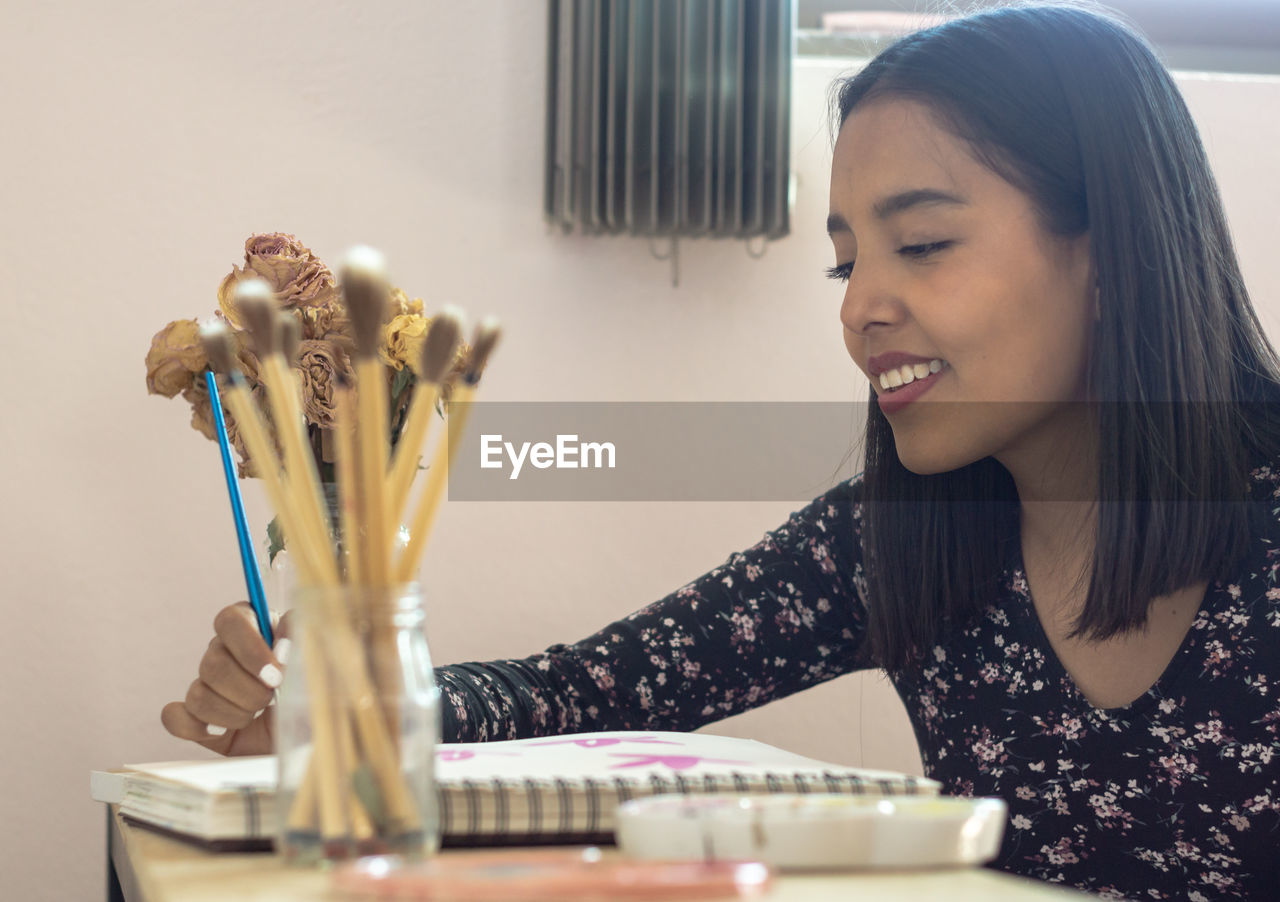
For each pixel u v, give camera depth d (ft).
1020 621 3.04
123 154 5.15
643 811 1.39
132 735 5.04
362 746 1.37
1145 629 2.79
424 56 5.39
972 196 2.83
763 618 3.44
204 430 3.00
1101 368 2.77
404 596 1.40
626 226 5.31
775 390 5.57
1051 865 2.90
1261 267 5.78
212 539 5.14
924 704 3.25
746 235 5.46
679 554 5.48
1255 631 2.70
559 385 5.44
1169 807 2.76
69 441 5.05
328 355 2.77
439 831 1.55
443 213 5.38
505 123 5.44
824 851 1.33
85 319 5.09
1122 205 2.78
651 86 5.32
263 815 1.53
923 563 3.12
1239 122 5.81
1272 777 2.65
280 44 5.28
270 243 2.95
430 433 5.24
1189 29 6.03
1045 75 2.86
